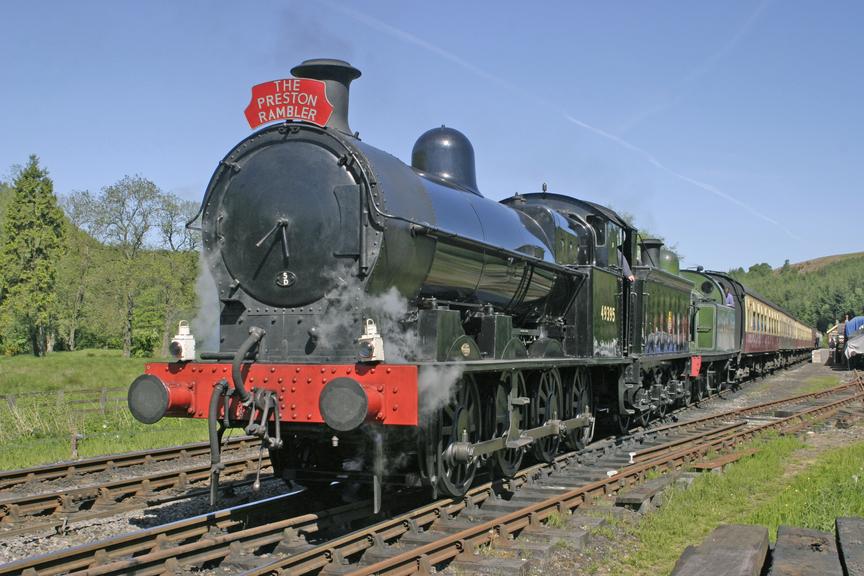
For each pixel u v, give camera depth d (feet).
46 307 172.96
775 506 26.91
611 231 41.73
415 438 23.43
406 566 18.53
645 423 49.78
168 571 18.83
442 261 26.55
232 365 22.53
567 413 36.01
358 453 25.50
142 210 156.87
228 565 19.99
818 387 93.35
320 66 25.61
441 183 29.37
